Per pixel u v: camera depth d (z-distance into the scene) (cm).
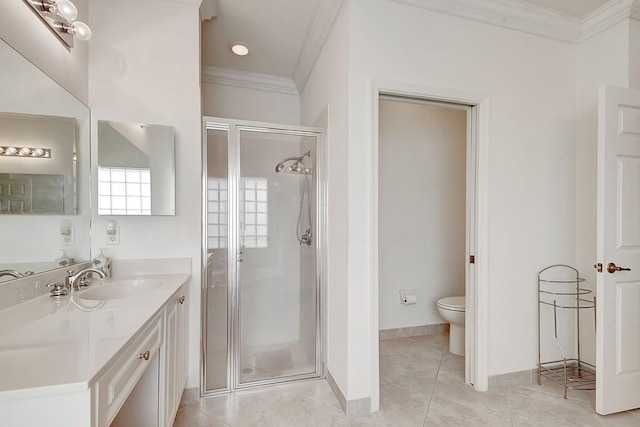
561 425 170
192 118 194
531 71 217
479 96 201
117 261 182
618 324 181
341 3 189
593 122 219
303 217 242
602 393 176
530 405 188
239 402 192
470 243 213
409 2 187
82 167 169
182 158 193
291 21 222
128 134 180
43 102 139
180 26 193
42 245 139
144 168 183
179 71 193
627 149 185
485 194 203
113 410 83
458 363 247
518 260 213
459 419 174
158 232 189
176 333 158
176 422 171
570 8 207
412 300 302
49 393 65
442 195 321
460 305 258
